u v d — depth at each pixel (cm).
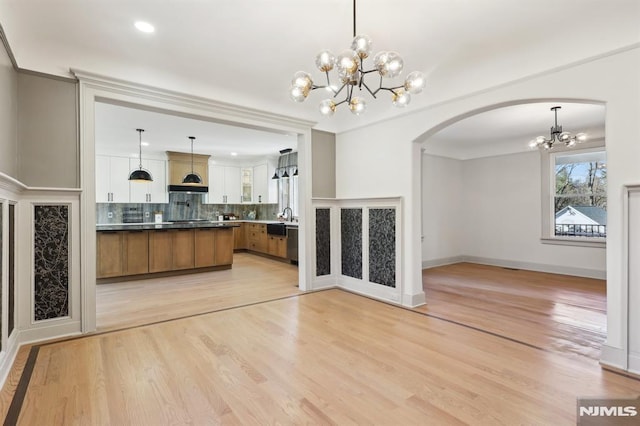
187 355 250
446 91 343
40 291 276
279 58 296
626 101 230
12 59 247
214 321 327
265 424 171
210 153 793
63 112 283
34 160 271
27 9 223
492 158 671
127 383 210
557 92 264
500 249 661
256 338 284
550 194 594
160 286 478
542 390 203
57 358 244
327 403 189
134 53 287
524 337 287
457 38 260
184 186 767
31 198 269
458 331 301
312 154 460
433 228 661
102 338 282
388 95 384
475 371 227
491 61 296
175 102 338
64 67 281
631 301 228
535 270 609
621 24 227
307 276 451
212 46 275
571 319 335
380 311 362
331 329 306
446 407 186
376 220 423
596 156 545
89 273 295
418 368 231
